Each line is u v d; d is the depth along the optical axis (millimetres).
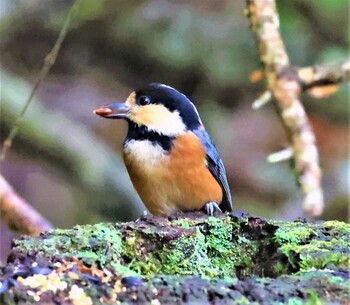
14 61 15148
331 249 4645
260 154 15992
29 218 9531
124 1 14797
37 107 13141
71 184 13312
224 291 3883
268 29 6844
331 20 14273
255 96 15820
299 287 3967
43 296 3787
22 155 13242
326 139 15469
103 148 13461
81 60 15641
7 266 4133
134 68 15797
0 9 14602
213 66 15406
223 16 15617
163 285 3943
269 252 5082
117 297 3852
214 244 5180
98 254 4574
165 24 15383
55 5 14664
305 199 6348
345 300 3850
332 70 6598
